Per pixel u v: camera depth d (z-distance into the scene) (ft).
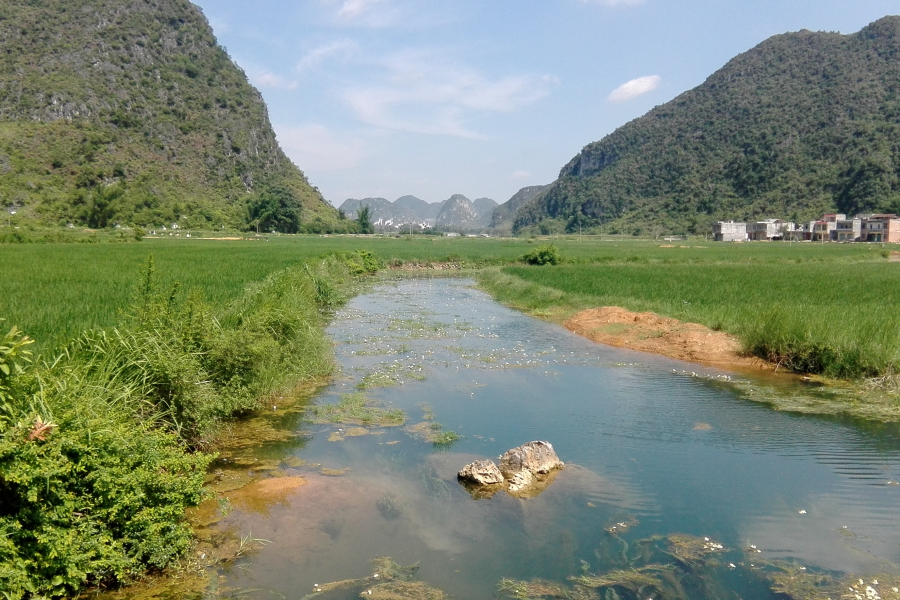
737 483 22.98
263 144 472.85
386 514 20.08
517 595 15.60
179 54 470.80
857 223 324.60
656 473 23.86
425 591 15.72
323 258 101.40
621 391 36.22
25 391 16.81
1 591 12.87
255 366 31.48
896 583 16.43
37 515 14.12
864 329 41.37
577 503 21.15
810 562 17.53
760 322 46.06
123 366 23.75
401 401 33.32
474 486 22.41
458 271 137.08
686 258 160.97
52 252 108.17
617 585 16.16
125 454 16.49
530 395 35.06
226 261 93.66
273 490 21.65
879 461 25.32
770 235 366.63
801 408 32.63
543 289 80.18
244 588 15.75
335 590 15.74
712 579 16.52
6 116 350.23
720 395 35.37
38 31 412.16
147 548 16.08
